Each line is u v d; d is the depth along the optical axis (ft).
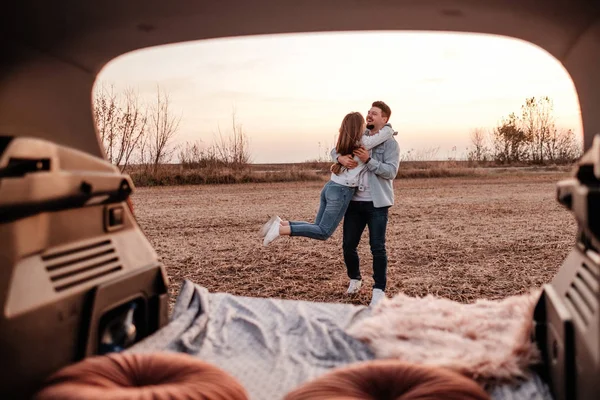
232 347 10.32
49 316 7.55
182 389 6.45
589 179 7.31
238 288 20.85
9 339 6.87
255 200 55.01
